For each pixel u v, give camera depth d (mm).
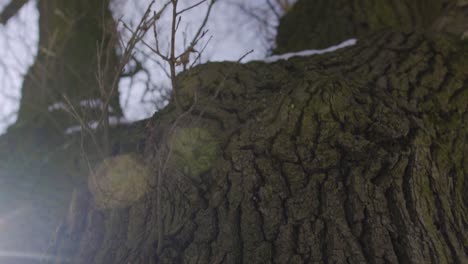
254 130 2754
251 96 3010
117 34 3045
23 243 3354
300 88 2807
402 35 3395
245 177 2660
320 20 4355
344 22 4238
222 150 2783
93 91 4160
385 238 2455
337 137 2654
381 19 4230
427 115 2936
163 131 3039
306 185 2596
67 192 3623
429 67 3158
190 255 2572
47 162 3920
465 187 2836
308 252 2461
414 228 2486
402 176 2592
